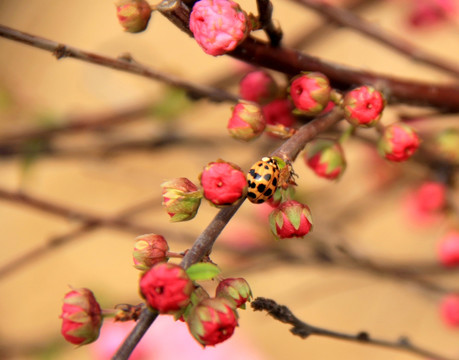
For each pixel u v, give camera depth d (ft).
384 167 2.19
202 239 1.29
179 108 1.94
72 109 2.28
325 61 1.40
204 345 1.29
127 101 2.19
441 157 1.64
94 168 2.28
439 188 1.66
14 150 2.04
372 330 3.01
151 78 1.44
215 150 2.32
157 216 2.61
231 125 1.37
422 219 2.12
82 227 1.78
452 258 1.70
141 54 2.14
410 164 1.76
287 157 1.33
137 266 1.32
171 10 1.33
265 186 1.30
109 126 2.16
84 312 1.30
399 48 1.64
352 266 1.86
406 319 2.95
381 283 2.77
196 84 1.46
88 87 2.22
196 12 1.32
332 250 1.91
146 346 2.32
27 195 1.76
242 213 2.14
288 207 1.33
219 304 1.28
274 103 1.44
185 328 2.39
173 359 2.34
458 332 2.84
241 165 2.21
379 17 2.85
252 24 1.36
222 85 2.03
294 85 1.36
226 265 2.08
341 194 2.48
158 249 1.31
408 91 1.44
